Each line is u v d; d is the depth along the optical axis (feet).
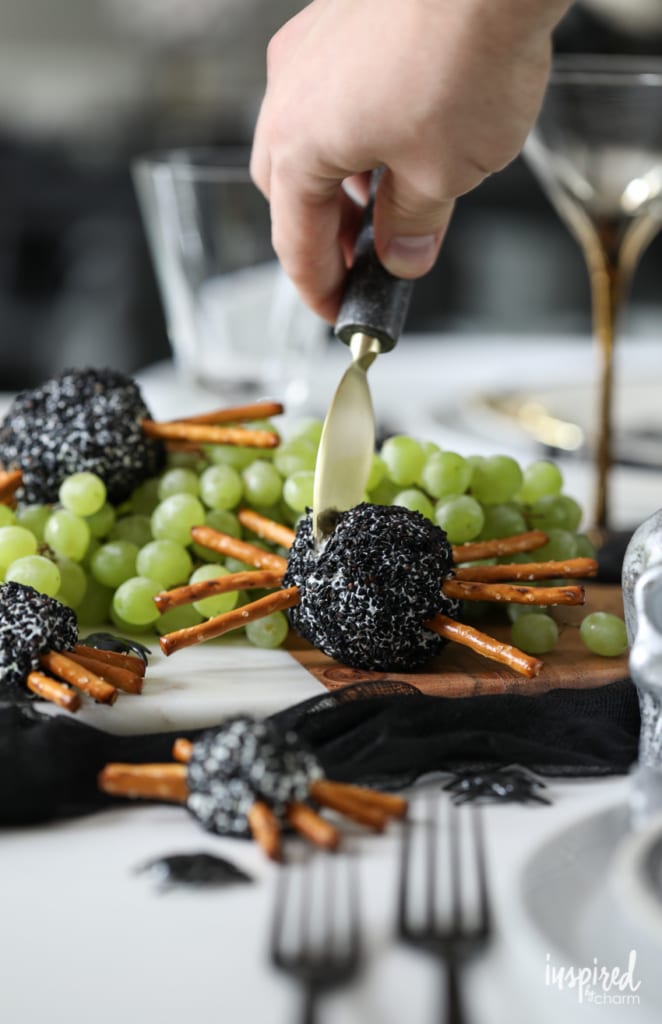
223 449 2.18
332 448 1.92
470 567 1.97
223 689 1.82
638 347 4.97
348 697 1.72
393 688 1.74
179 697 1.78
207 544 2.01
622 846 1.31
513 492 2.15
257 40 6.65
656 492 3.06
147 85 6.70
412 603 1.82
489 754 1.64
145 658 1.93
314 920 1.34
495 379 4.04
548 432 3.30
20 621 1.73
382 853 1.46
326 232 2.04
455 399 3.72
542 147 2.66
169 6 6.56
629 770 1.66
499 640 2.04
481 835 1.50
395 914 1.35
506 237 6.46
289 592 1.86
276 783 1.47
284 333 3.37
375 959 1.29
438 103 1.78
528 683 1.85
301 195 1.97
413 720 1.68
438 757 1.62
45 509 2.09
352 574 1.82
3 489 2.04
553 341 5.17
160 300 6.17
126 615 1.99
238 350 3.37
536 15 1.72
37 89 6.59
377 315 2.01
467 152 1.83
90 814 1.55
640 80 2.46
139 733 1.75
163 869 1.43
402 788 1.61
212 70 6.70
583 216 2.69
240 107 6.76
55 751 1.55
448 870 1.42
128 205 6.60
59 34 6.54
